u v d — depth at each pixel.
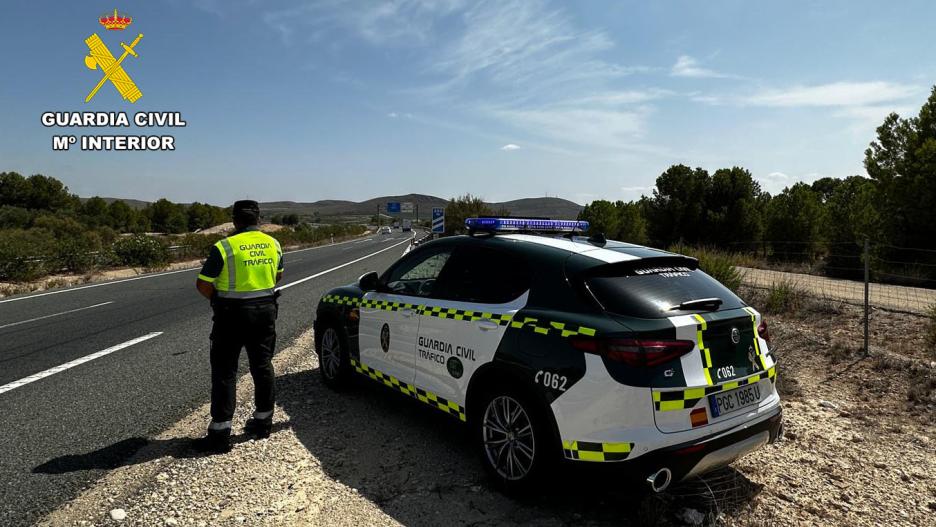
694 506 3.08
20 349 6.84
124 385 5.29
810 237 17.41
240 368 5.97
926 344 6.23
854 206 14.98
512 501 3.15
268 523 2.87
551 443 2.95
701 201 19.86
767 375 3.15
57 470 3.45
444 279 4.00
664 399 2.66
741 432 2.89
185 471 3.47
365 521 2.91
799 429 4.22
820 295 9.33
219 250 3.83
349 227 84.31
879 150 14.41
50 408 4.63
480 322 3.41
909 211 12.90
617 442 2.67
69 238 19.89
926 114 13.67
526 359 3.04
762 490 3.28
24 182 74.19
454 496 3.20
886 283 12.21
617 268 3.14
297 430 4.20
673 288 3.09
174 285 14.59
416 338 4.00
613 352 2.69
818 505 3.11
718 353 2.89
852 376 5.46
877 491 3.27
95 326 8.43
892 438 4.03
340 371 5.05
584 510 3.05
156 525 2.83
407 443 3.97
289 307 10.34
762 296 9.51
